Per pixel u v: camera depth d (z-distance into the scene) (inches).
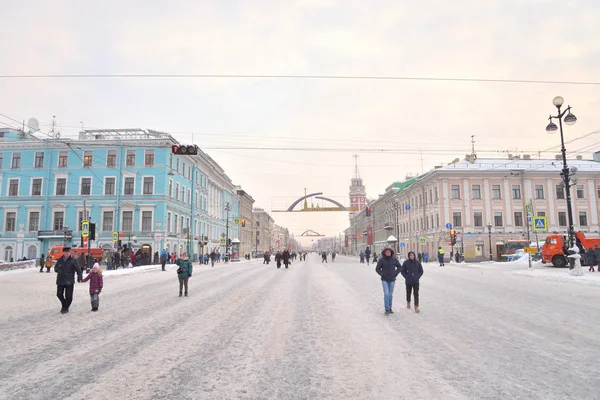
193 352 254.2
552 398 172.9
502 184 2100.1
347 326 333.4
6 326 349.4
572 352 248.2
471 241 2044.8
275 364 227.0
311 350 256.8
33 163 1929.1
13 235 1883.6
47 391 186.4
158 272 1202.6
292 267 1546.5
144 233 1806.1
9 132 2074.3
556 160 2341.3
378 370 214.1
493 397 174.4
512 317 371.9
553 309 418.9
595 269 992.9
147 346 270.8
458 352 249.1
